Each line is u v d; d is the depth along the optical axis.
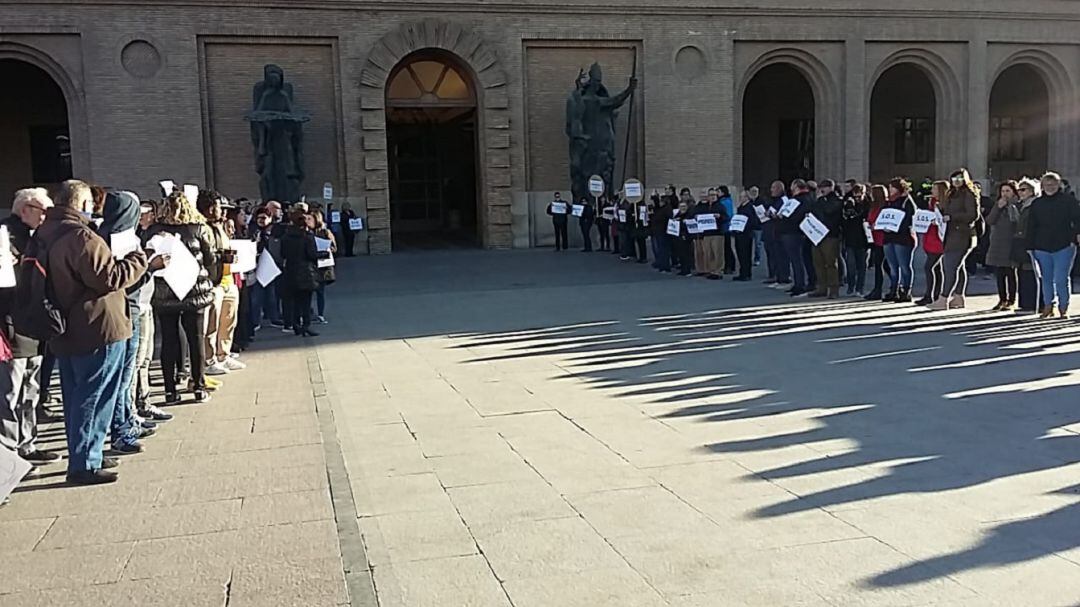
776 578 4.68
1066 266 13.11
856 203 15.91
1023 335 11.77
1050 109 34.03
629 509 5.75
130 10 25.72
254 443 7.62
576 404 8.65
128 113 25.98
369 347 12.32
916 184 33.72
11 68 29.72
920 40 31.55
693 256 21.02
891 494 5.88
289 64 27.17
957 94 32.31
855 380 9.36
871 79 31.50
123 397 7.41
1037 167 37.16
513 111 28.70
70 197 6.59
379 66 27.56
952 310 14.19
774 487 6.08
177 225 8.91
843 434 7.34
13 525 5.83
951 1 31.53
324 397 9.30
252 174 27.12
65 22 25.33
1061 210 12.93
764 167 37.88
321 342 12.85
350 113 27.53
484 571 4.89
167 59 26.06
